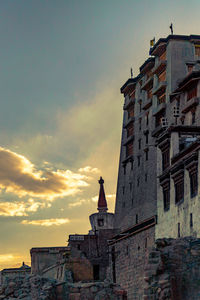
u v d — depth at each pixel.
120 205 96.94
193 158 52.91
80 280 87.31
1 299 50.94
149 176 86.00
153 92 84.75
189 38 82.38
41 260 96.56
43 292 48.25
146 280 40.12
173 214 58.50
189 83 72.75
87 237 96.06
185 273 40.28
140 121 93.56
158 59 86.69
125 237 76.31
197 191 52.44
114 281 80.75
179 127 59.72
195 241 43.09
